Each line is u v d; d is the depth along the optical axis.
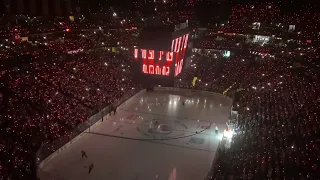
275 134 32.19
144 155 34.34
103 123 44.16
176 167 31.78
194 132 42.09
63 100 43.00
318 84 46.25
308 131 30.94
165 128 43.09
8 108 35.41
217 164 29.31
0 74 41.94
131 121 45.59
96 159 32.78
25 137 31.11
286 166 24.95
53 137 33.97
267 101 45.78
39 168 29.02
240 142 33.03
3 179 23.64
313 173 23.31
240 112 44.50
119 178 29.06
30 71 46.69
